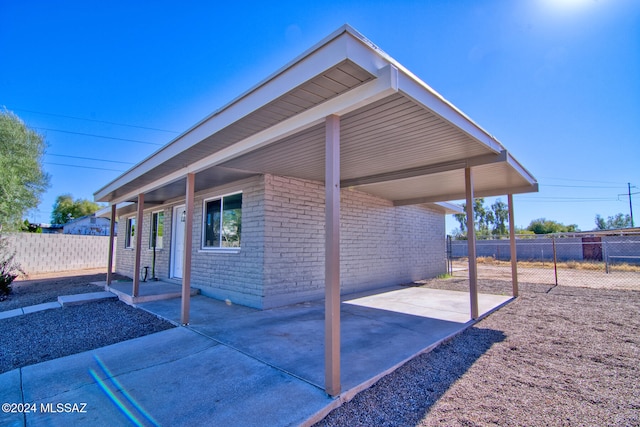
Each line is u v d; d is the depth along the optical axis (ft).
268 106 9.70
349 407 8.35
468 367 11.06
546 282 33.78
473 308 17.11
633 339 14.12
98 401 8.52
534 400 8.80
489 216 132.87
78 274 43.11
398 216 32.81
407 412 8.14
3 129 41.81
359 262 27.22
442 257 41.24
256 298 19.48
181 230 28.76
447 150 15.26
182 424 7.39
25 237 44.52
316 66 7.91
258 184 20.11
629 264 51.96
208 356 11.35
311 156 16.07
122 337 14.26
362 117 11.04
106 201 27.45
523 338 14.25
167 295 22.35
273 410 7.87
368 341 13.17
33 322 17.06
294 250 21.07
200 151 14.08
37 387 9.33
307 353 11.55
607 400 8.80
